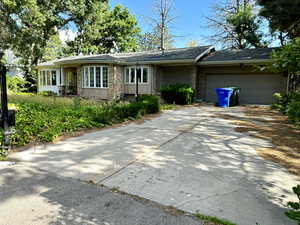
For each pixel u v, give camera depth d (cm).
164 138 514
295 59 275
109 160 368
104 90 1459
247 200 243
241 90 1354
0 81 381
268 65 334
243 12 1892
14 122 403
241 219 208
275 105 961
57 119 575
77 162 358
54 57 2378
